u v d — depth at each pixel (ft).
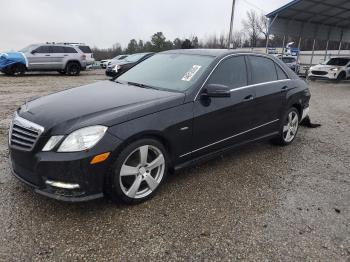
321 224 11.13
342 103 38.50
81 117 10.78
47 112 11.30
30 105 12.46
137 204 11.82
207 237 10.17
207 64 14.34
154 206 11.77
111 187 11.01
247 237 10.26
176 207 11.77
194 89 13.19
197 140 13.29
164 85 14.01
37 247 9.41
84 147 10.20
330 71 66.54
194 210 11.63
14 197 11.89
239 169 15.40
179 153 12.78
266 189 13.47
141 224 10.68
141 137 11.44
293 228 10.82
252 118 15.76
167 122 11.98
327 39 101.40
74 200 10.31
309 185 14.06
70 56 67.15
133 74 16.08
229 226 10.78
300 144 19.77
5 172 13.82
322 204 12.48
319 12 82.02
